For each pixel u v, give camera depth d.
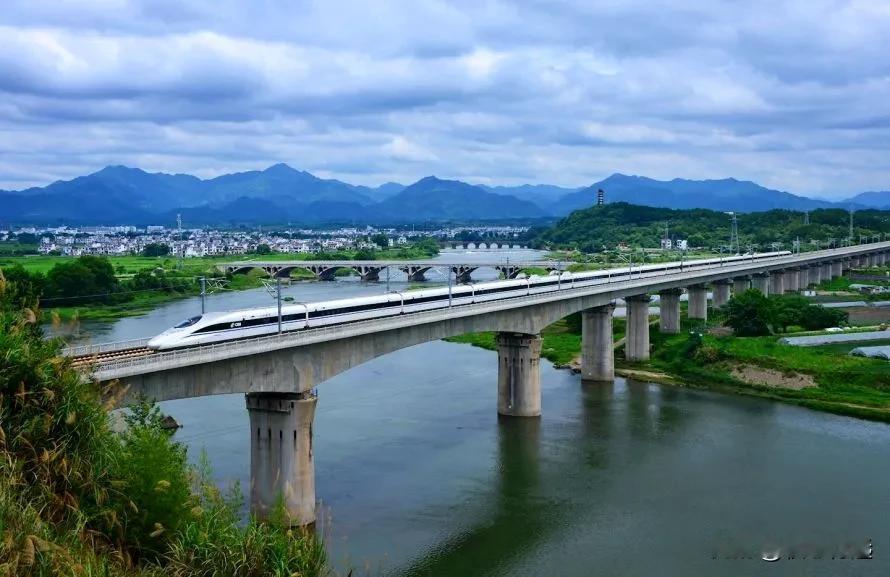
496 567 64.69
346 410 114.25
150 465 42.97
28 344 42.56
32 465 39.25
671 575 63.38
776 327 166.25
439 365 150.00
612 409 118.06
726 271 196.62
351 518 74.56
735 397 126.00
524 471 88.38
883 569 64.19
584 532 71.88
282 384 74.12
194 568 39.59
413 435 102.25
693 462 91.62
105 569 34.41
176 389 65.31
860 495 80.38
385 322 88.31
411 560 65.81
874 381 125.50
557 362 156.25
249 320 80.56
